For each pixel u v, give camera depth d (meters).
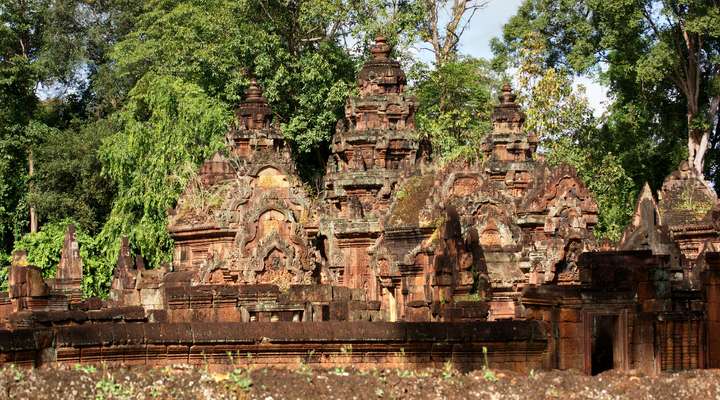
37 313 41.12
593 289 36.00
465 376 29.77
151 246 76.56
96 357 33.59
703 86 89.00
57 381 27.59
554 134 81.19
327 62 83.88
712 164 91.75
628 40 86.00
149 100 80.31
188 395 27.50
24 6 99.12
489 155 73.44
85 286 79.81
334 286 52.16
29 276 45.88
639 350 35.84
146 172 78.62
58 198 88.69
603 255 36.47
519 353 35.94
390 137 64.88
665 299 36.53
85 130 91.56
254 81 70.31
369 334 35.31
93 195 90.50
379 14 84.81
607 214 80.88
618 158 85.69
